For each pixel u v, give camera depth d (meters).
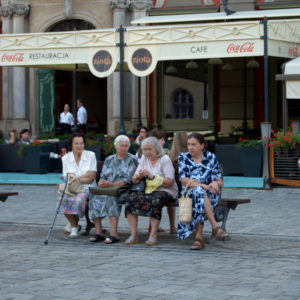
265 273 7.16
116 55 15.53
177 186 9.55
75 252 8.48
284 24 15.05
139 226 10.68
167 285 6.64
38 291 6.40
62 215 11.93
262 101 22.62
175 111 23.36
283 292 6.35
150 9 22.75
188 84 23.25
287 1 21.42
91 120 30.73
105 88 32.12
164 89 23.33
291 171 15.09
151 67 15.23
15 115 23.94
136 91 22.86
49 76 23.70
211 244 9.02
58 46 15.89
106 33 15.55
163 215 11.82
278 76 15.24
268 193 14.59
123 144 9.56
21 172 17.75
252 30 14.49
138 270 7.36
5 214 12.02
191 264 7.68
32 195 14.95
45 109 23.66
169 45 15.05
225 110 22.97
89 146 16.66
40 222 11.11
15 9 23.48
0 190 15.99
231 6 21.73
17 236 9.77
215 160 9.05
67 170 9.80
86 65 19.61
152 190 9.16
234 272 7.23
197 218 8.68
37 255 8.27
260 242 9.13
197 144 8.95
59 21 23.58
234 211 12.09
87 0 23.16
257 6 21.77
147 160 9.39
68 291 6.39
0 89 24.39
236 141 20.12
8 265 7.64
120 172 9.53
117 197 9.29
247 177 15.33
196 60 23.22
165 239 9.50
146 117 23.02
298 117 22.12
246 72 22.50
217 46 14.72
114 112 22.91
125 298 6.14
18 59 16.20
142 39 15.28
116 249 8.73
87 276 7.05
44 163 17.31
